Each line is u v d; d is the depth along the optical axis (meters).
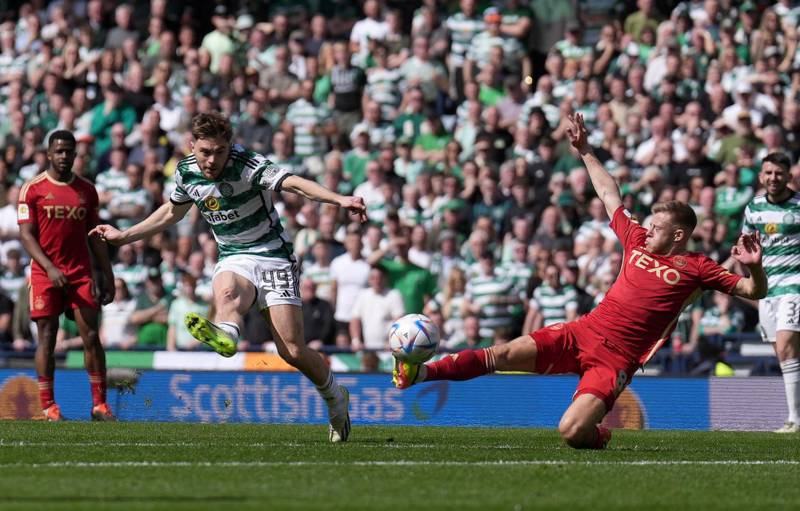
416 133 54.59
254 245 22.25
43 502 14.17
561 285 44.62
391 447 22.41
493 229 47.94
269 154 54.66
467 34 58.09
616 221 23.31
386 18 60.41
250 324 45.06
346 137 56.12
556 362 22.25
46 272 32.09
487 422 37.16
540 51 59.00
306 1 64.12
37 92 60.91
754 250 20.64
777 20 55.19
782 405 35.47
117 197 52.88
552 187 49.56
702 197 47.16
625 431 32.47
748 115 49.78
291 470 17.81
